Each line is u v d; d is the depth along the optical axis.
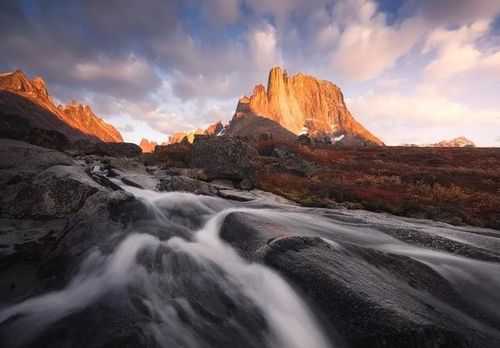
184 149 29.70
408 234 9.09
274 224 8.19
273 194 17.36
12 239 7.31
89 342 4.13
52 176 9.91
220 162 19.06
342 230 9.04
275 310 5.21
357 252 6.55
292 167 25.75
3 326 4.61
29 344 4.21
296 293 5.24
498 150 47.38
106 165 19.27
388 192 18.77
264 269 5.95
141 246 6.69
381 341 4.02
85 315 4.72
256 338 4.59
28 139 23.98
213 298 5.29
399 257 6.82
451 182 23.42
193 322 4.66
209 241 7.69
